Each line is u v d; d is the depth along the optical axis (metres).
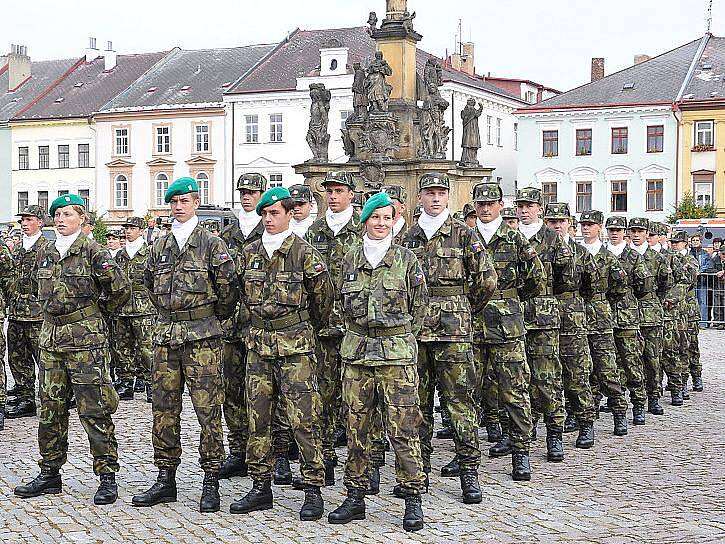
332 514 8.65
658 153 53.19
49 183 63.88
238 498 9.44
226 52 63.03
